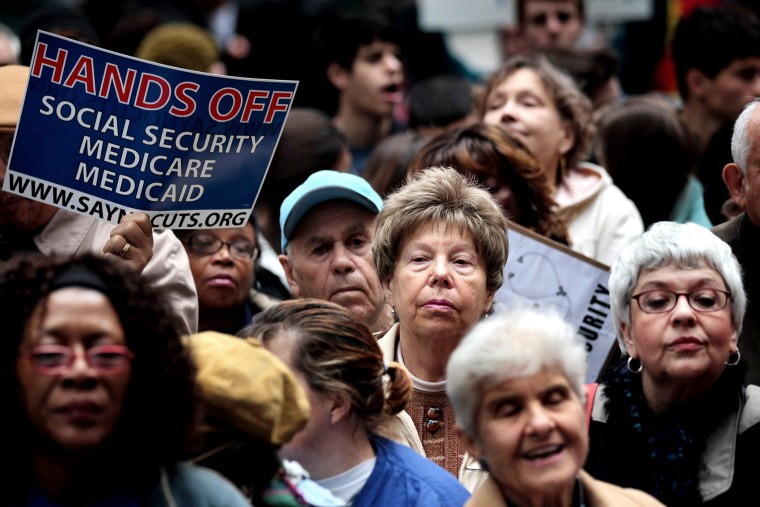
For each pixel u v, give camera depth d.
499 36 18.34
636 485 7.22
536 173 9.66
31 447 5.41
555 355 5.74
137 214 7.18
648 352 7.26
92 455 5.40
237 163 7.31
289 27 15.36
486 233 7.69
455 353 5.86
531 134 10.76
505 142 9.65
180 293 7.77
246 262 8.93
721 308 7.22
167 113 7.14
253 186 7.37
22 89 7.64
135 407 5.45
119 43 15.09
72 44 7.03
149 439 5.46
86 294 5.39
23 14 20.55
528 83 10.91
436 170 7.95
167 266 7.73
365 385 6.53
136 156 7.16
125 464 5.44
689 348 7.16
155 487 5.44
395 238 7.74
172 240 7.83
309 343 6.48
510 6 16.38
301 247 8.49
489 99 11.12
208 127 7.21
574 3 16.16
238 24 15.80
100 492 5.43
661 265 7.29
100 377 5.32
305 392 6.45
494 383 5.73
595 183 10.77
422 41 17.30
